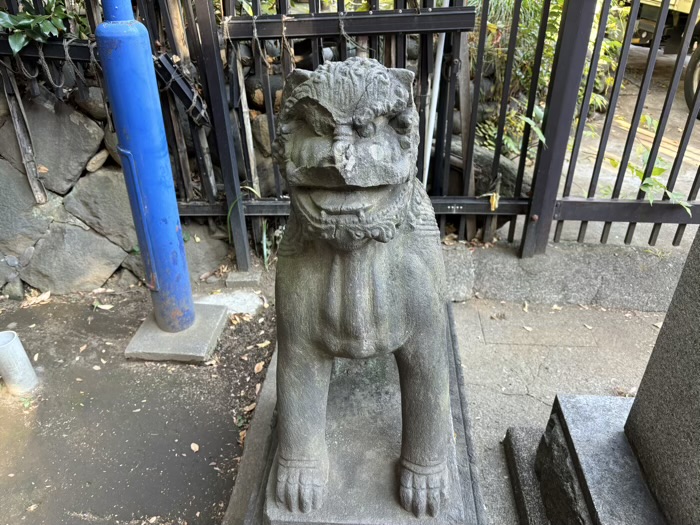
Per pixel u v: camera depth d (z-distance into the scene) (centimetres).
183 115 279
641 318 274
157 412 225
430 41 242
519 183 274
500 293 285
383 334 125
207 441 212
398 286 124
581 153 423
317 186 109
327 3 313
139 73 198
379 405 173
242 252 293
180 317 252
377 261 121
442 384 136
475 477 159
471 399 226
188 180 283
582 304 282
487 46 338
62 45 236
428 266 126
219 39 258
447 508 143
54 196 281
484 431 212
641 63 654
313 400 139
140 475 200
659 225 276
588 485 148
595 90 448
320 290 124
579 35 229
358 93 102
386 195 111
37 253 289
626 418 166
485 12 236
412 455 142
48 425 219
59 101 260
